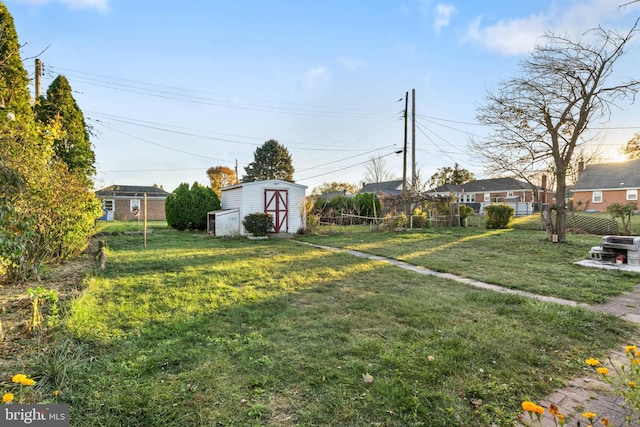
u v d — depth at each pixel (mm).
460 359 2930
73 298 4348
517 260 8422
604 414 2229
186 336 3348
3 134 4133
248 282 5852
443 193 45656
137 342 3178
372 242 12297
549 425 2107
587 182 31484
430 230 16766
